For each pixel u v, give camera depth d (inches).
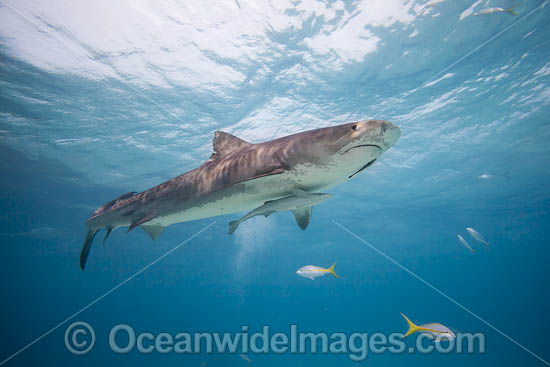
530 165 669.9
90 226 149.8
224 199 106.9
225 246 1316.4
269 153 96.9
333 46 332.2
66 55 318.7
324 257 1788.9
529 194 878.4
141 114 415.5
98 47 312.3
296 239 1294.3
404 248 1638.8
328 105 424.5
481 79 400.8
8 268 1373.0
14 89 359.3
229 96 391.9
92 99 382.6
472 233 372.8
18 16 274.8
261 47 327.3
